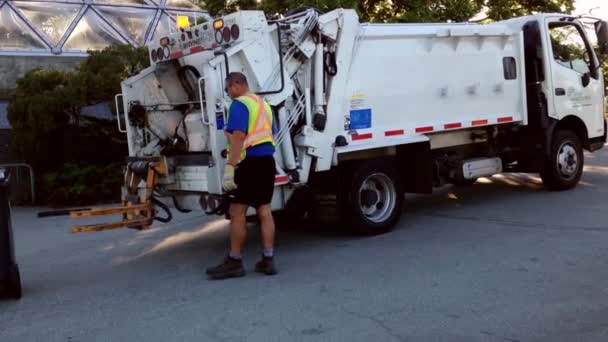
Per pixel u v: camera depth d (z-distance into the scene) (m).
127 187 7.26
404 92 8.09
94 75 12.39
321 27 7.16
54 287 6.33
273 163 6.16
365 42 7.64
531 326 4.62
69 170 12.68
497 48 9.27
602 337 4.39
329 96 7.29
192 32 7.07
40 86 12.71
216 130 6.45
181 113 7.45
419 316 4.90
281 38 6.92
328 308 5.18
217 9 13.76
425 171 8.33
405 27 8.05
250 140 6.01
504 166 10.19
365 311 5.06
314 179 7.84
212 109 6.43
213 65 6.41
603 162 13.51
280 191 6.99
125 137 13.24
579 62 10.38
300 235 8.10
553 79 9.77
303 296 5.52
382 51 7.84
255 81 6.70
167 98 7.70
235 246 6.21
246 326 4.86
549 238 7.20
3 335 4.99
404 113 8.11
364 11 13.72
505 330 4.57
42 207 12.43
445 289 5.53
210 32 6.85
